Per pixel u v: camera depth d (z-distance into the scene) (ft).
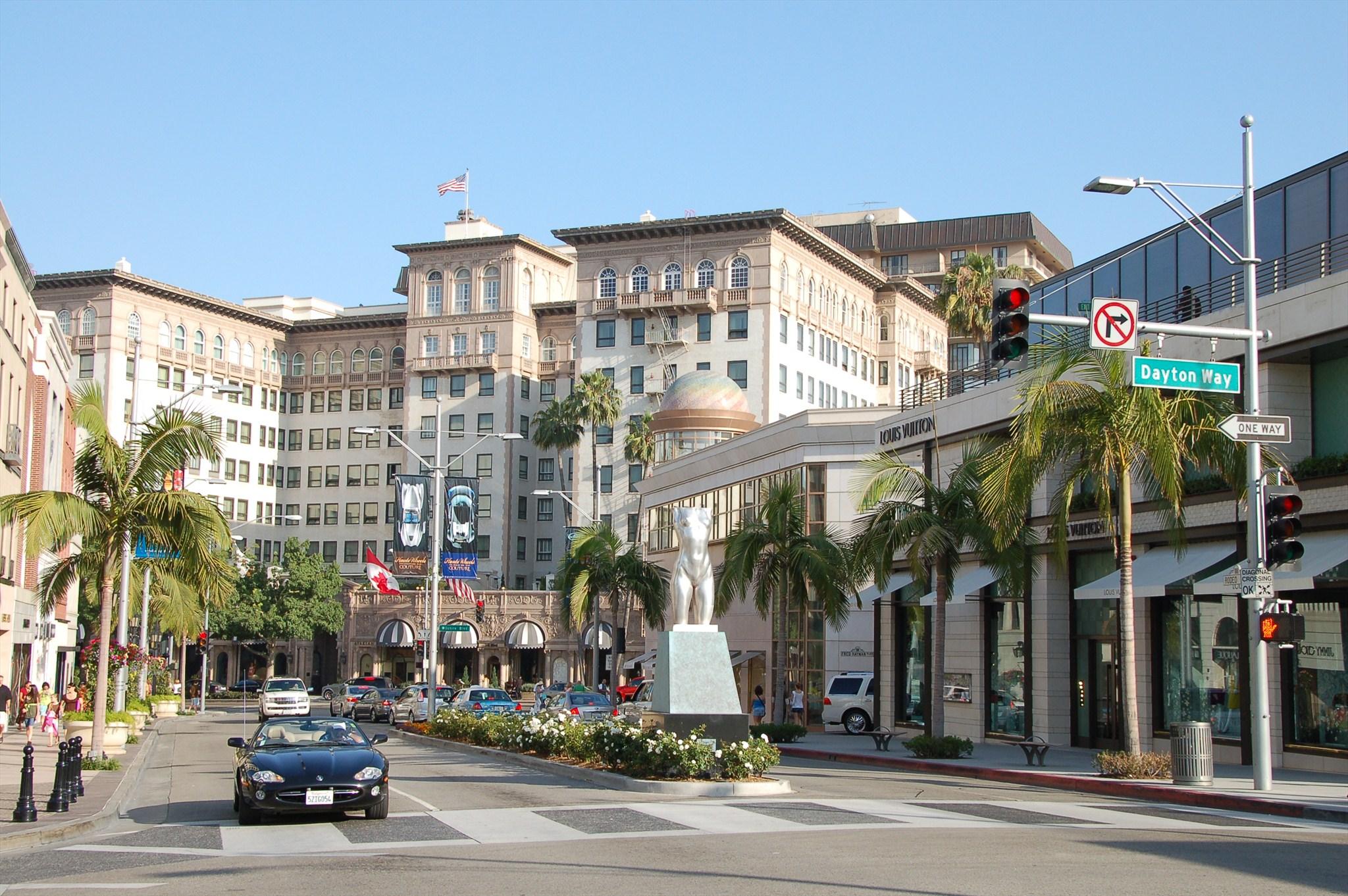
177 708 220.84
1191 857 47.29
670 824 57.98
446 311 374.43
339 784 59.67
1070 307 136.36
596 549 200.54
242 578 329.52
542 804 67.31
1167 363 73.31
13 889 42.47
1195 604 102.83
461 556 204.95
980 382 156.35
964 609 134.51
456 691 194.70
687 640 84.38
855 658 176.14
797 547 138.92
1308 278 101.50
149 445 95.09
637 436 315.37
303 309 438.81
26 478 159.53
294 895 40.47
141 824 64.54
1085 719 117.91
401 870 45.27
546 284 384.88
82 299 367.86
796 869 44.29
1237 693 94.99
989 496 85.20
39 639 180.65
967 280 254.27
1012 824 58.44
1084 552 117.70
